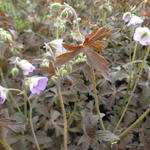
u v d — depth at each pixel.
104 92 0.39
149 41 0.23
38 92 0.20
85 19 0.47
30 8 0.70
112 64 0.46
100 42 0.17
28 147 0.29
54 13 0.34
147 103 0.35
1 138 0.19
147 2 0.29
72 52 0.17
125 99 0.37
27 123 0.30
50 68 0.19
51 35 0.51
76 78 0.21
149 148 0.29
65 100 0.37
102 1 0.41
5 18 0.44
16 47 0.35
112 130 0.31
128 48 0.47
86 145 0.26
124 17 0.30
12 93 0.39
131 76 0.37
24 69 0.20
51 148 0.31
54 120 0.34
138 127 0.32
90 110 0.36
